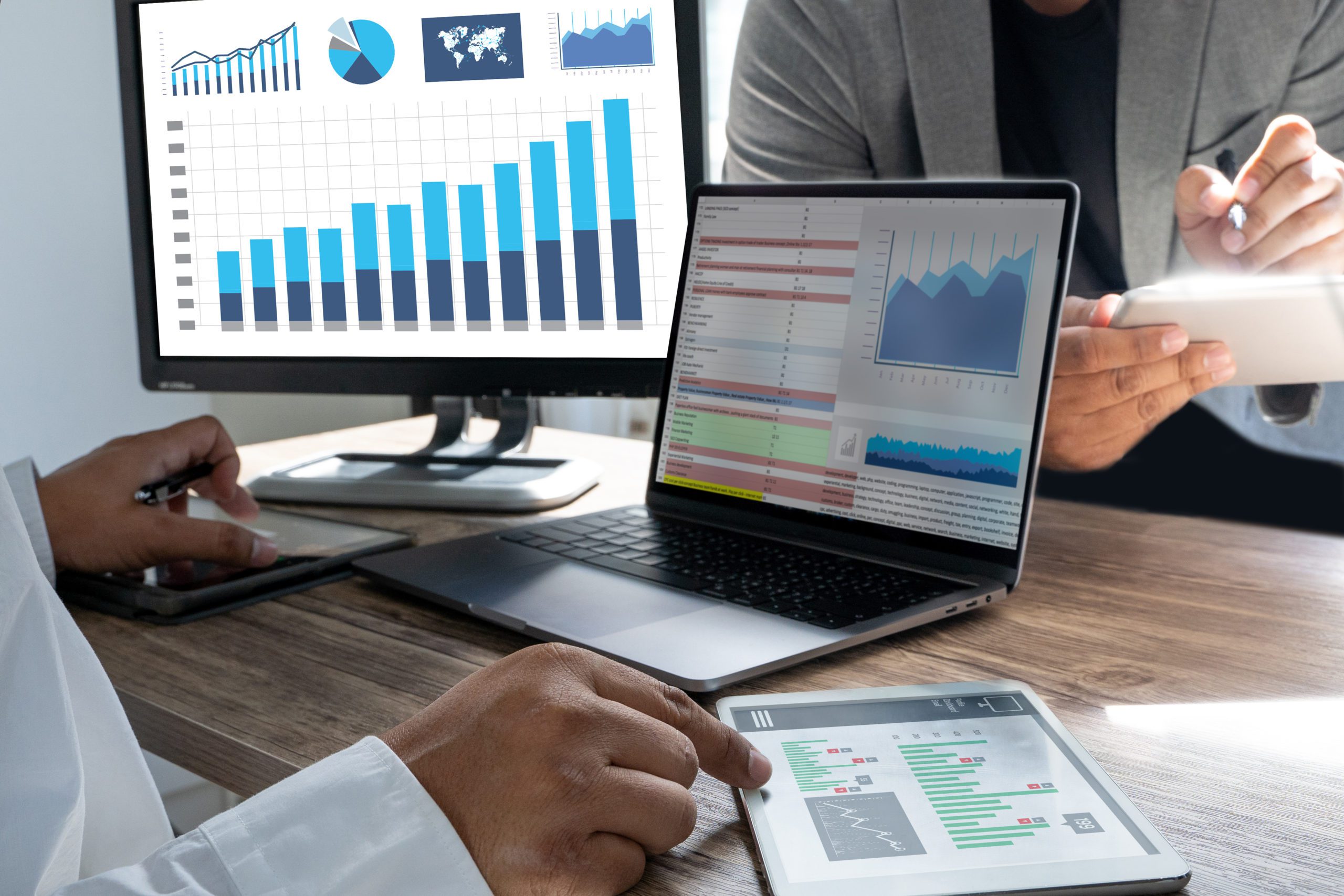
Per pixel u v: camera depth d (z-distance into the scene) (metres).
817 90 1.32
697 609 0.59
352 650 0.58
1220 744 0.45
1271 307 0.76
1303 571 0.70
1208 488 1.35
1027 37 1.23
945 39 1.24
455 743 0.37
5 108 1.69
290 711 0.50
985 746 0.44
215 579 0.68
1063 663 0.54
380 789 0.35
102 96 1.82
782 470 0.73
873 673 0.53
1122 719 0.47
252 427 2.07
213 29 0.93
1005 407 0.63
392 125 0.92
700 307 0.79
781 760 0.43
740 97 1.37
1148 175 1.23
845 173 1.33
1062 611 0.63
